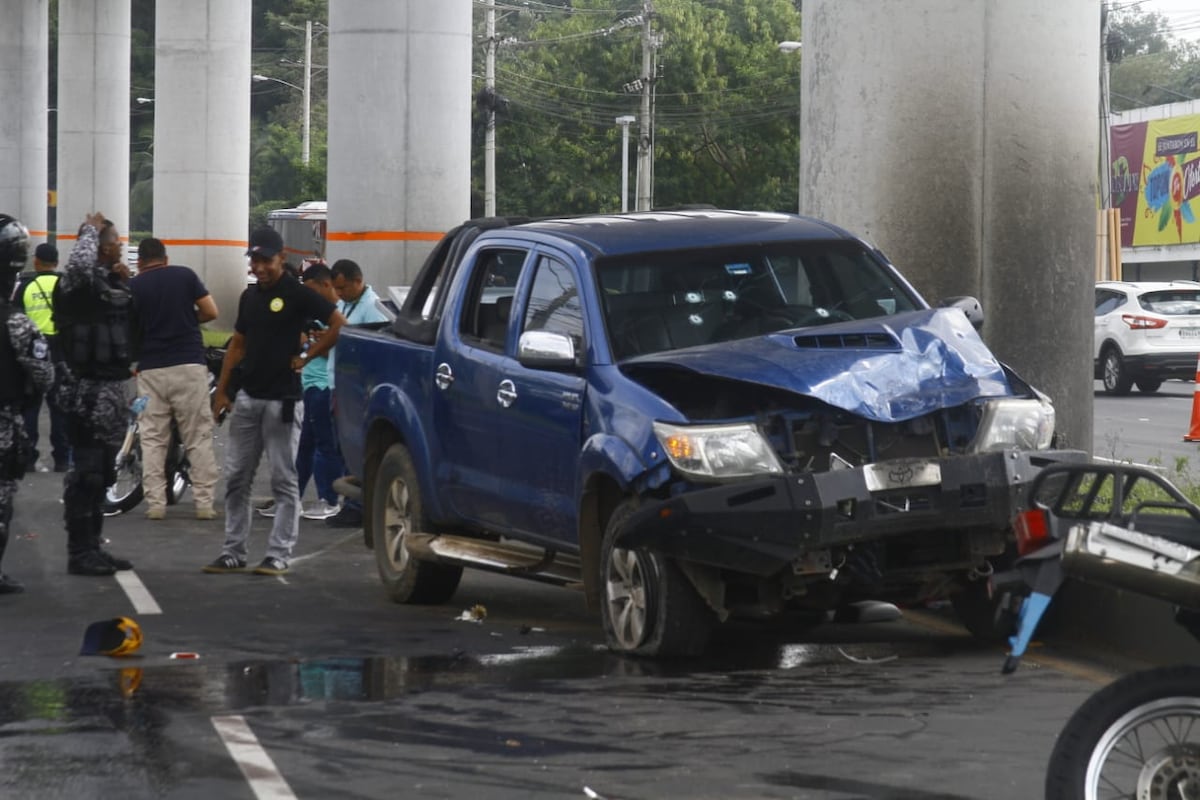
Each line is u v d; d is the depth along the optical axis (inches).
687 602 456.4
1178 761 274.1
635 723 394.6
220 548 703.1
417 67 1064.2
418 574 567.5
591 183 4089.6
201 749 373.1
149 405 781.9
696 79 4082.2
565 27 4279.0
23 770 356.5
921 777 349.1
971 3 652.1
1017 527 286.0
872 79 658.8
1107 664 465.4
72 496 627.8
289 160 4736.7
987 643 498.6
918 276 660.1
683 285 504.4
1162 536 288.0
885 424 455.5
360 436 608.4
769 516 431.8
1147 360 1576.0
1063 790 273.9
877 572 450.3
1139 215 3287.4
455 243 586.6
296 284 633.0
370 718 400.8
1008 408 458.3
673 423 446.9
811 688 432.1
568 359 479.8
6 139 3189.0
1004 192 657.6
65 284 620.7
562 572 521.3
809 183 686.5
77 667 464.4
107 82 2925.7
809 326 498.6
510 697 422.0
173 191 2431.1
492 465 526.9
